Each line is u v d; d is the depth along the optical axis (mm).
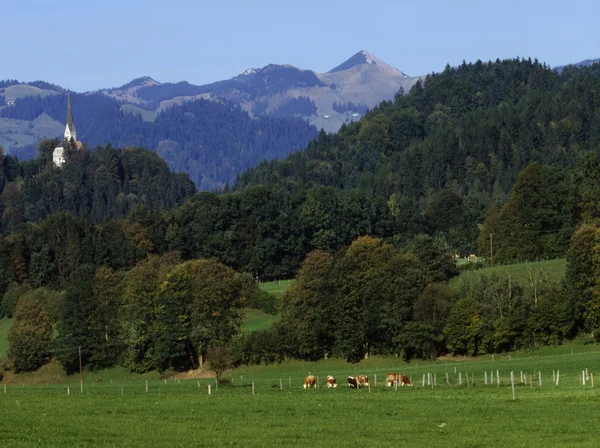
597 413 81438
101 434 73000
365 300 173500
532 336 164250
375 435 72375
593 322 161500
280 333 176375
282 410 87125
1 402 98312
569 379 116688
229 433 73125
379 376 140375
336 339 174875
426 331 166125
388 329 170500
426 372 140250
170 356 177875
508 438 70562
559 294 166625
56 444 68250
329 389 114562
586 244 165625
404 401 93438
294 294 183125
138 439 70688
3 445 67375
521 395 96500
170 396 104750
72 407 91250
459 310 166125
